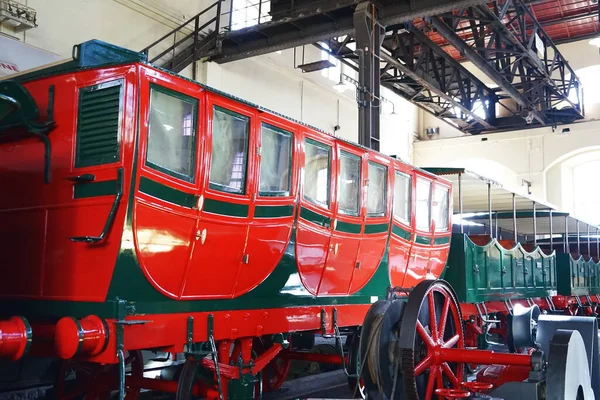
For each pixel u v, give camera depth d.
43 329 4.35
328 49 17.95
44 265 4.47
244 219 4.95
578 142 23.06
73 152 4.31
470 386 5.18
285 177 5.48
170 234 4.34
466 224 15.23
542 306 13.84
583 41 23.98
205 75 14.89
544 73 18.38
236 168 4.93
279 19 13.37
